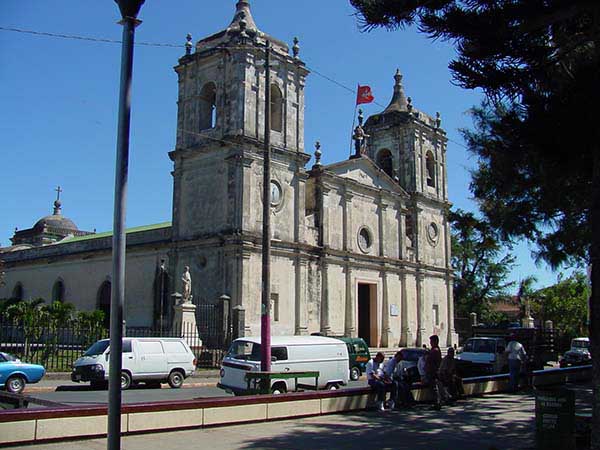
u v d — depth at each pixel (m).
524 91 11.62
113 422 7.13
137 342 25.78
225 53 40.75
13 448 12.13
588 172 12.40
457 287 71.94
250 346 22.47
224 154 39.84
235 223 38.25
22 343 32.00
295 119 42.69
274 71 41.62
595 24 11.00
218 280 38.47
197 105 42.25
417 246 52.41
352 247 46.66
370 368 19.45
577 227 19.56
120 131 7.57
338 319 44.59
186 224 41.34
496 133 13.87
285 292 40.72
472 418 17.88
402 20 11.58
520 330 40.56
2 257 61.50
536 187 18.16
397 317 49.88
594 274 11.06
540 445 12.77
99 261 51.00
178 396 22.92
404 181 53.50
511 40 11.18
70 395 22.38
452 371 21.20
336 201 46.00
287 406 16.89
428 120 56.28
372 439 14.42
